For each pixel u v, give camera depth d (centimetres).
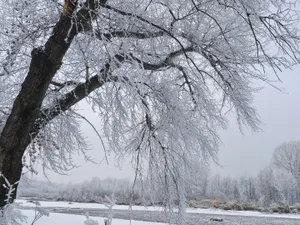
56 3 516
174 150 648
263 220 2628
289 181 5853
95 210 2645
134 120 596
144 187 690
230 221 2366
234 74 654
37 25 570
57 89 632
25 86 459
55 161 703
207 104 664
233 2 506
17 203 327
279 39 498
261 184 6366
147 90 609
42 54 469
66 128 707
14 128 441
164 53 651
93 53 481
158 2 595
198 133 652
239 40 628
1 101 632
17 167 438
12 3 537
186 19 617
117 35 533
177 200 669
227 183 6694
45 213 332
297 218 3045
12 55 573
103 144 616
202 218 2456
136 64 466
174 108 628
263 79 626
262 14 546
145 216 1916
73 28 488
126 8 532
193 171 668
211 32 634
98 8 493
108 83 555
